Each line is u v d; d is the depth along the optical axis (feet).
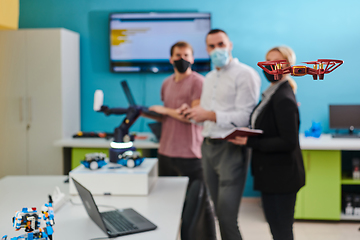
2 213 5.71
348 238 10.38
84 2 13.46
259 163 6.77
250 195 13.44
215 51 7.98
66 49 12.55
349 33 12.74
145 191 6.61
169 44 13.11
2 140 12.59
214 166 8.21
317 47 12.87
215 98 8.43
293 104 6.45
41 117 12.42
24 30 12.25
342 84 12.85
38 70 12.30
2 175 12.64
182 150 10.03
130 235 4.88
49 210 4.17
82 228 5.12
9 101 12.46
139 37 13.16
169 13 13.00
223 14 13.09
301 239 10.30
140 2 13.30
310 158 11.35
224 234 7.79
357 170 11.55
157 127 11.35
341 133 12.90
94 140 12.22
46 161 12.51
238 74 8.00
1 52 12.34
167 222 5.35
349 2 12.66
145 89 13.55
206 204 6.31
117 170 6.72
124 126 7.43
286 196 6.62
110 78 13.62
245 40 13.10
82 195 5.20
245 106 7.87
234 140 7.17
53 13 13.57
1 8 9.60
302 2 12.81
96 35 13.53
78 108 13.53
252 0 12.98
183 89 10.03
